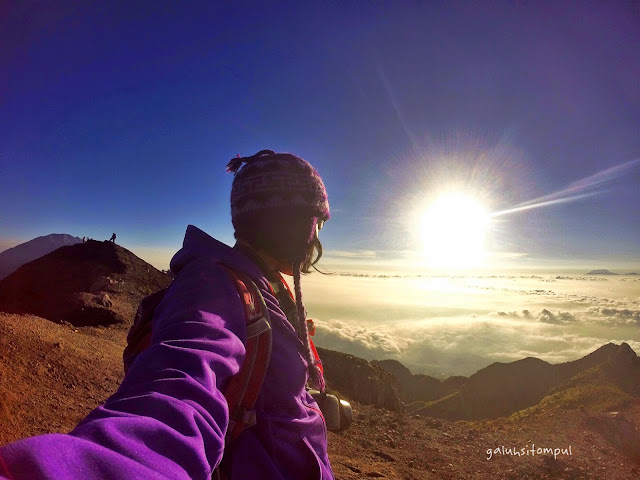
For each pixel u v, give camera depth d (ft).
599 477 25.17
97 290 55.36
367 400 46.75
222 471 3.04
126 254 71.41
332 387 45.80
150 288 63.77
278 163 3.68
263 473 3.01
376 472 22.43
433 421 39.60
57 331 27.66
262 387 3.19
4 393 16.57
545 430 34.65
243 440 3.08
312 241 3.97
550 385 310.04
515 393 306.96
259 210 3.58
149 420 1.86
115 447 1.65
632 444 30.58
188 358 2.29
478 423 41.50
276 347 3.26
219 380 2.40
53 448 1.46
